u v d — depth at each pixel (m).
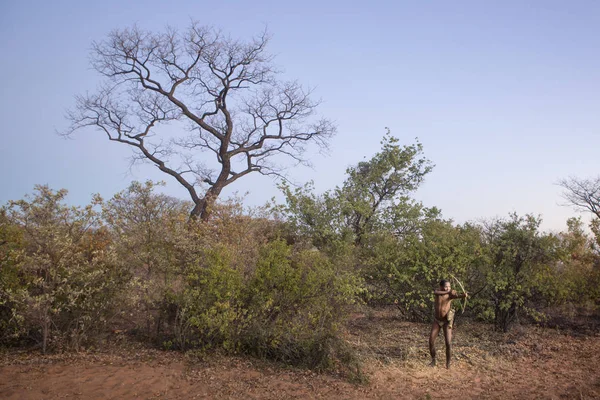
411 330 11.52
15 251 8.40
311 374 7.95
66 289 8.50
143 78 23.80
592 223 13.77
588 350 9.97
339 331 9.14
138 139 23.73
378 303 14.16
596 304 13.27
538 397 7.00
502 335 11.30
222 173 23.69
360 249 13.73
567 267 12.87
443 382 7.79
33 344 8.83
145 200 10.02
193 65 24.11
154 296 9.19
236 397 6.66
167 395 6.58
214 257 9.20
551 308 13.09
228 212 11.88
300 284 9.23
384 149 18.38
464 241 12.16
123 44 22.84
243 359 8.56
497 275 11.82
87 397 6.30
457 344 10.40
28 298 7.92
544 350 10.00
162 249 9.62
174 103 23.83
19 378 6.86
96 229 9.31
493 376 8.16
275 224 14.61
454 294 8.77
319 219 14.83
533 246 12.10
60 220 8.51
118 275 9.17
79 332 8.73
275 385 7.27
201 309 8.94
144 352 8.65
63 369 7.41
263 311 9.02
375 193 18.28
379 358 9.11
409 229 16.23
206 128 23.81
